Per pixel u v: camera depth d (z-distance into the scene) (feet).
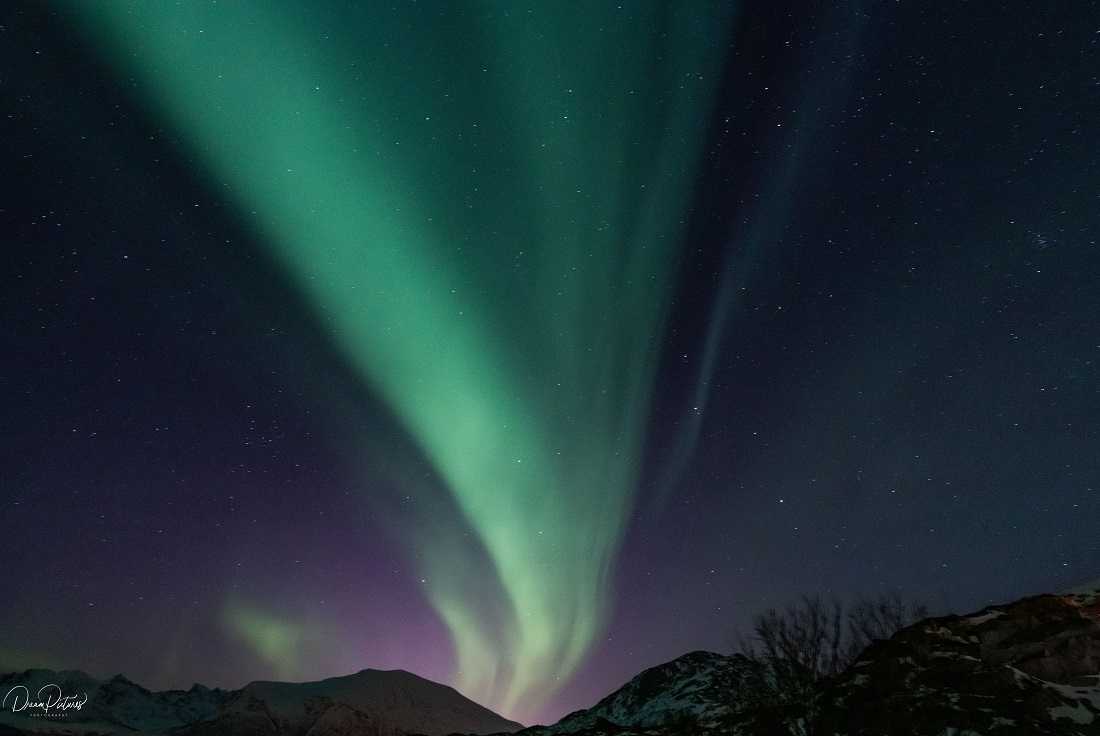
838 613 128.67
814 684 115.96
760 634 128.16
